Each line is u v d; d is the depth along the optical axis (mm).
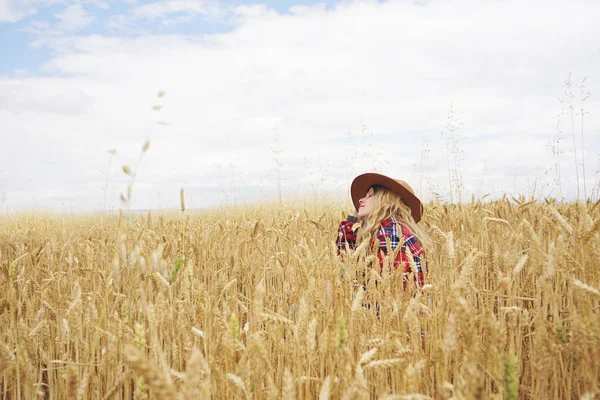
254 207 9039
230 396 1863
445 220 4844
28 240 5316
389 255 2523
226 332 1649
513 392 1336
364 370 2059
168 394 929
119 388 1812
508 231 3545
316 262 2484
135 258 1818
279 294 2953
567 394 2113
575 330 1661
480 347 1959
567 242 2617
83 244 4555
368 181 3799
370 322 2129
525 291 2908
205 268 3789
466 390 1357
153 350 1604
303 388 2020
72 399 1374
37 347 2500
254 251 3861
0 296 3330
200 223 5938
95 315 2375
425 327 2053
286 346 2068
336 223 5746
